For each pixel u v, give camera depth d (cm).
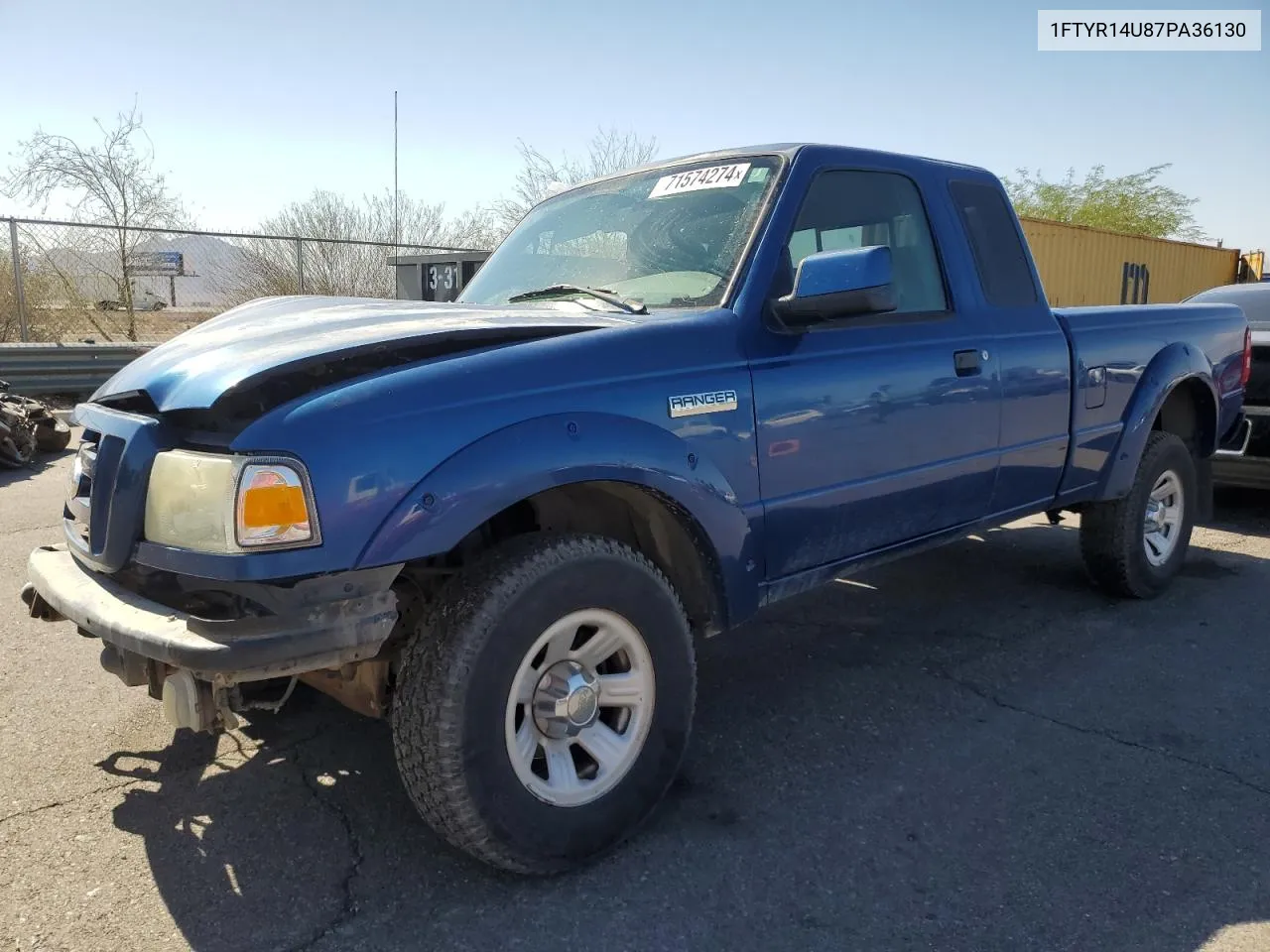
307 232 1916
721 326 295
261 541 215
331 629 220
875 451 336
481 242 2031
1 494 711
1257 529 668
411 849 273
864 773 320
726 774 319
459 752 233
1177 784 310
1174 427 534
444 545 229
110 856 267
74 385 1110
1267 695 381
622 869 263
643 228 353
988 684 395
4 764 319
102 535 248
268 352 244
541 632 246
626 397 266
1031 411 404
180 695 227
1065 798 301
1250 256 2198
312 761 325
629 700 271
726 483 286
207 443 231
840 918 241
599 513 299
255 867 263
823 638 454
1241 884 255
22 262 1287
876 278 286
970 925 238
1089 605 497
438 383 238
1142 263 1827
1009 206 427
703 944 232
